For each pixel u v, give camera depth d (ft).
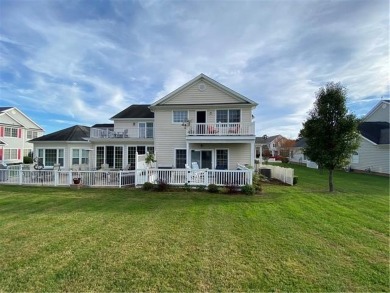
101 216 23.65
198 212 25.46
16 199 32.24
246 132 51.78
